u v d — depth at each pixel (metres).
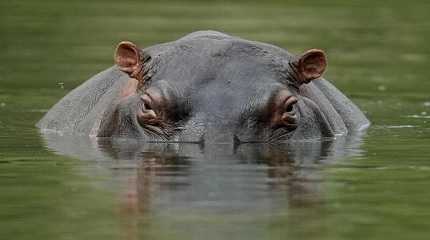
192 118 18.08
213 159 16.73
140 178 15.25
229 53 18.77
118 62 19.47
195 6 48.56
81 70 32.69
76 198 13.91
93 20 43.81
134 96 19.25
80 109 21.45
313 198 13.91
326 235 11.91
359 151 18.36
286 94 18.34
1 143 19.47
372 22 44.75
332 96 22.20
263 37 38.94
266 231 11.98
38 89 29.25
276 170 15.92
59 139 19.91
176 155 17.14
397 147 19.05
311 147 18.41
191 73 18.48
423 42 39.94
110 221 12.56
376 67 34.34
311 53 19.30
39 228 12.27
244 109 18.08
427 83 31.30
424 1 51.66
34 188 14.66
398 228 12.32
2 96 27.86
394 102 27.53
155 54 19.30
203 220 12.48
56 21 43.72
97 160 17.06
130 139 18.92
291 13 46.78
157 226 12.23
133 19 43.91
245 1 50.53
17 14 45.31
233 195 13.95
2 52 36.38
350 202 13.73
